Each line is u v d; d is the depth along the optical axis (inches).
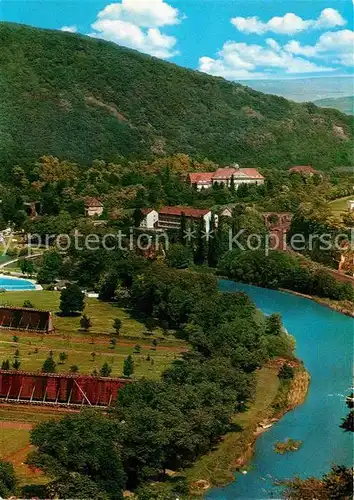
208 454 5044.3
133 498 4224.9
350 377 6732.3
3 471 4170.8
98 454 4207.7
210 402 5255.9
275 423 5693.9
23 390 5674.2
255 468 4933.6
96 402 5570.9
